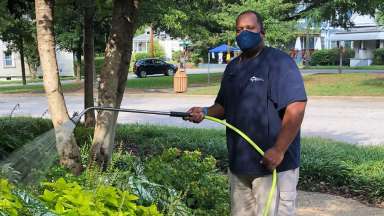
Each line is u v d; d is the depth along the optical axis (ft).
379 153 29.37
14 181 10.58
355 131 42.60
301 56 177.27
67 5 32.22
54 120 17.35
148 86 96.63
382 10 86.07
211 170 17.12
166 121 49.39
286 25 93.61
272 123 11.21
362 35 176.24
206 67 182.09
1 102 74.79
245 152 11.41
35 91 94.38
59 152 16.06
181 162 16.39
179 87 80.64
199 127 43.24
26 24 35.35
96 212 8.86
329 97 68.18
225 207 15.03
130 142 32.09
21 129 29.66
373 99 65.82
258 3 88.94
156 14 37.60
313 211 21.12
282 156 10.83
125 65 17.90
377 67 143.13
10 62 162.61
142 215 10.14
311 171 25.32
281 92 10.98
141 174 14.48
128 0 17.56
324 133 41.60
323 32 192.34
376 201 22.82
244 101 11.37
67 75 170.30
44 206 8.71
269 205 10.94
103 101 17.53
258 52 11.49
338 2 85.71
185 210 13.00
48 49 17.52
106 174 12.84
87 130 28.40
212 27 105.40
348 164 25.82
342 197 23.34
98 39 87.04
